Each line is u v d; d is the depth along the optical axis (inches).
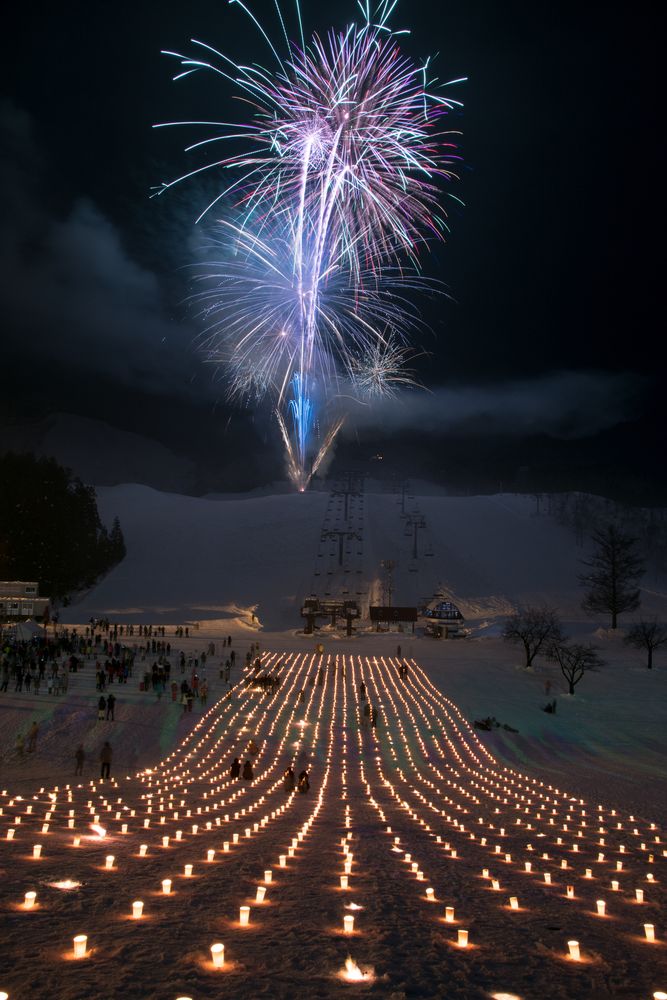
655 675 2682.1
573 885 425.4
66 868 376.2
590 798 991.0
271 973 227.0
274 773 1143.6
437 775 1182.9
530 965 256.7
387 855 479.8
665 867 509.4
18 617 3189.0
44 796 804.6
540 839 611.8
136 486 6825.8
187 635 3206.2
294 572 5036.9
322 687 2212.1
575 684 2482.8
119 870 380.8
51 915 281.1
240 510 6067.9
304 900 332.8
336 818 678.5
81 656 2329.0
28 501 4224.9
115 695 1769.2
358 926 291.4
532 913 341.4
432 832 608.7
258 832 569.0
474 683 2426.2
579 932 310.2
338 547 5388.8
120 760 1275.8
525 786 1083.3
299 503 6156.5
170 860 420.5
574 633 3789.4
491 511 6358.3
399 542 5546.3
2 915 277.4
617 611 3823.8
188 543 5447.8
